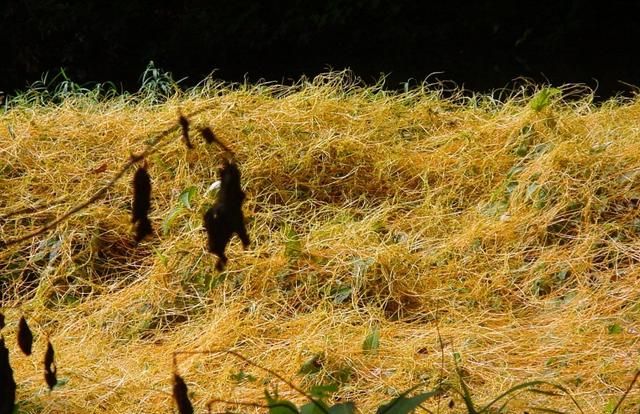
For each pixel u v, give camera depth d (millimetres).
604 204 9086
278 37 18641
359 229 8844
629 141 9992
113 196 9516
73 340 7840
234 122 10281
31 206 9344
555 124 10461
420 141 10703
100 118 10695
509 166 10039
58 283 8688
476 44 17969
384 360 7211
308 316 7820
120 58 19234
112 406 6836
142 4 19188
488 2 18094
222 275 8344
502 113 11031
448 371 7008
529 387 6781
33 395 6922
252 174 9680
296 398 6820
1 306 8367
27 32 19156
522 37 17594
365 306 8039
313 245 8531
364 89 11836
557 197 9195
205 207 9156
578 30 17438
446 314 8039
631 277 8312
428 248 8820
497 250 8750
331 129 10320
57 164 9742
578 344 7398
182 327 8008
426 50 18031
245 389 6930
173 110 10703
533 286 8312
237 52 18922
